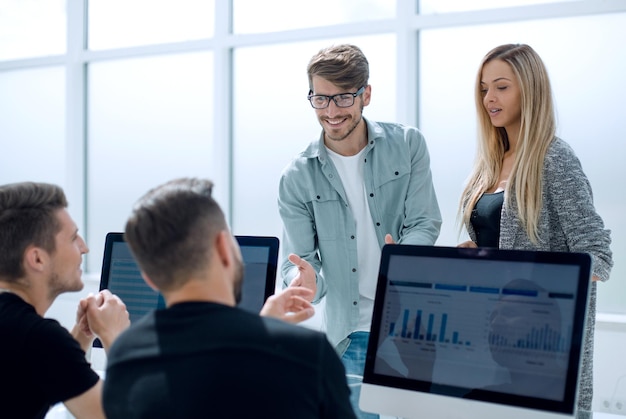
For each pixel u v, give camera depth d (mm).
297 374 1118
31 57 5117
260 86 4441
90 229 5023
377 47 4086
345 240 2533
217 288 1228
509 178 2326
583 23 3592
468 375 1512
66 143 5016
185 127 4688
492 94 2377
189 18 4637
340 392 1163
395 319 1611
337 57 2344
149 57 4777
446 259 1593
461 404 1506
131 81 4844
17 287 1572
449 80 3908
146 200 1229
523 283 1503
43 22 5082
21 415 1488
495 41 3787
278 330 1157
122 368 1173
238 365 1109
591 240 2178
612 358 3473
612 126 3562
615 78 3547
